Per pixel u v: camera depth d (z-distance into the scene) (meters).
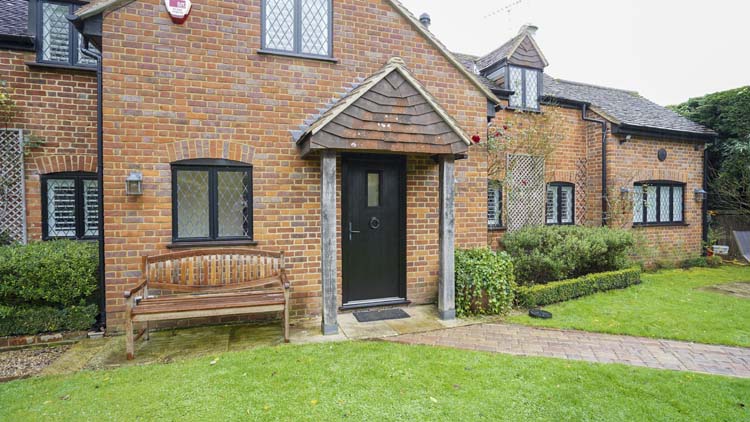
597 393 3.05
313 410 2.74
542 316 5.19
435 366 3.53
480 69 9.36
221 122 4.72
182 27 4.56
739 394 3.08
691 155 10.28
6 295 4.22
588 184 9.50
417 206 5.70
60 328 4.36
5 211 5.41
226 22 4.72
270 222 4.94
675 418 2.70
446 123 4.80
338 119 4.30
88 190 5.85
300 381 3.18
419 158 5.71
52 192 5.71
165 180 4.53
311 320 4.99
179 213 4.73
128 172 4.40
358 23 5.37
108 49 4.30
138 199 4.45
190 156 4.61
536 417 2.69
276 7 5.04
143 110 4.44
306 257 5.10
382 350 3.92
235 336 4.38
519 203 8.54
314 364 3.53
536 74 9.03
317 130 4.20
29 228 5.50
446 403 2.86
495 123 8.45
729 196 10.54
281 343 4.15
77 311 4.39
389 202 5.61
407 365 3.54
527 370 3.46
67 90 5.62
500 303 5.39
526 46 8.83
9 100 5.29
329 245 4.45
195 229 4.80
